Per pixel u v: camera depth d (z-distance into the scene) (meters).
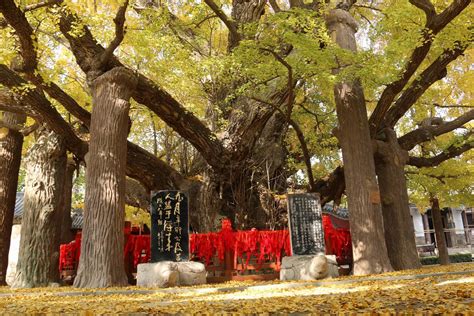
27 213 12.01
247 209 15.64
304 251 11.75
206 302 6.86
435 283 8.31
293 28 11.54
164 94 13.36
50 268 11.80
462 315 4.64
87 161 10.75
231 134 15.13
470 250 35.59
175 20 14.96
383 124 14.73
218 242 11.94
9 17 9.31
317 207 12.15
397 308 5.36
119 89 11.04
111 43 11.25
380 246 11.92
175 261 10.84
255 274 12.17
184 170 17.78
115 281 9.76
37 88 11.92
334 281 10.02
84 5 10.98
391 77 12.02
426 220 36.34
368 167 12.52
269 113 14.98
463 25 11.81
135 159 15.07
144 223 19.05
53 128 12.52
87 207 10.16
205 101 16.84
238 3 17.30
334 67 11.73
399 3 13.41
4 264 13.16
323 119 17.75
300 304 6.15
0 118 16.14
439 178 17.56
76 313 5.79
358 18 18.47
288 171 17.94
